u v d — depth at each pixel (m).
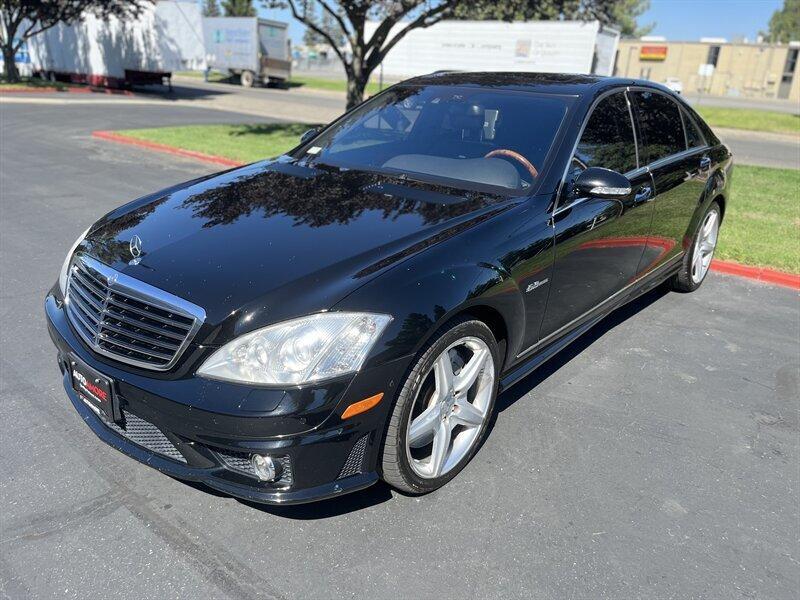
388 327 2.27
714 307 5.07
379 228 2.71
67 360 2.60
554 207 3.10
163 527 2.48
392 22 13.71
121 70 25.75
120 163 10.13
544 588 2.29
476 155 3.39
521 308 2.90
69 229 6.33
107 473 2.78
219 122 16.66
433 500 2.71
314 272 2.35
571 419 3.38
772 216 7.74
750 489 2.90
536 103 3.56
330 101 26.91
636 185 3.78
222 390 2.16
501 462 2.99
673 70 58.09
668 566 2.42
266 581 2.26
